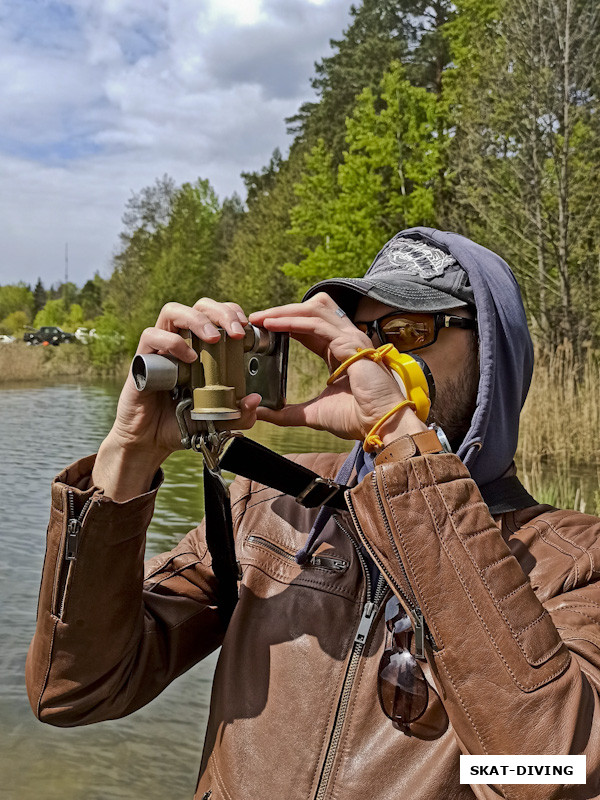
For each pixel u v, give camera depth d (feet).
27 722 11.62
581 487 26.48
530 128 52.85
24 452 38.81
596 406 32.89
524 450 29.12
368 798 3.54
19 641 13.88
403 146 77.10
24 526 22.29
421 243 4.53
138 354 3.64
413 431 3.59
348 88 130.31
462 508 3.41
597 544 3.94
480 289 4.03
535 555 3.96
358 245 75.51
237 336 3.51
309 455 5.24
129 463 3.95
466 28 71.00
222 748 4.03
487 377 3.93
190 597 4.74
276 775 3.78
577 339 50.19
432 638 3.39
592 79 51.03
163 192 191.31
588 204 51.85
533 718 3.10
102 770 10.41
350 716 3.73
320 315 3.76
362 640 3.86
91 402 76.02
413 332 4.25
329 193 83.97
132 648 4.26
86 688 4.16
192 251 171.83
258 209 154.51
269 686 4.00
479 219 63.77
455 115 64.69
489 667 3.18
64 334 164.86
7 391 94.12
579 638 3.48
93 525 3.90
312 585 4.15
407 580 3.41
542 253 52.24
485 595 3.26
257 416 3.87
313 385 60.08
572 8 49.90
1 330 198.18
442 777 3.48
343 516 4.26
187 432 3.71
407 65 115.75
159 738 11.32
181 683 13.19
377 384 3.64
